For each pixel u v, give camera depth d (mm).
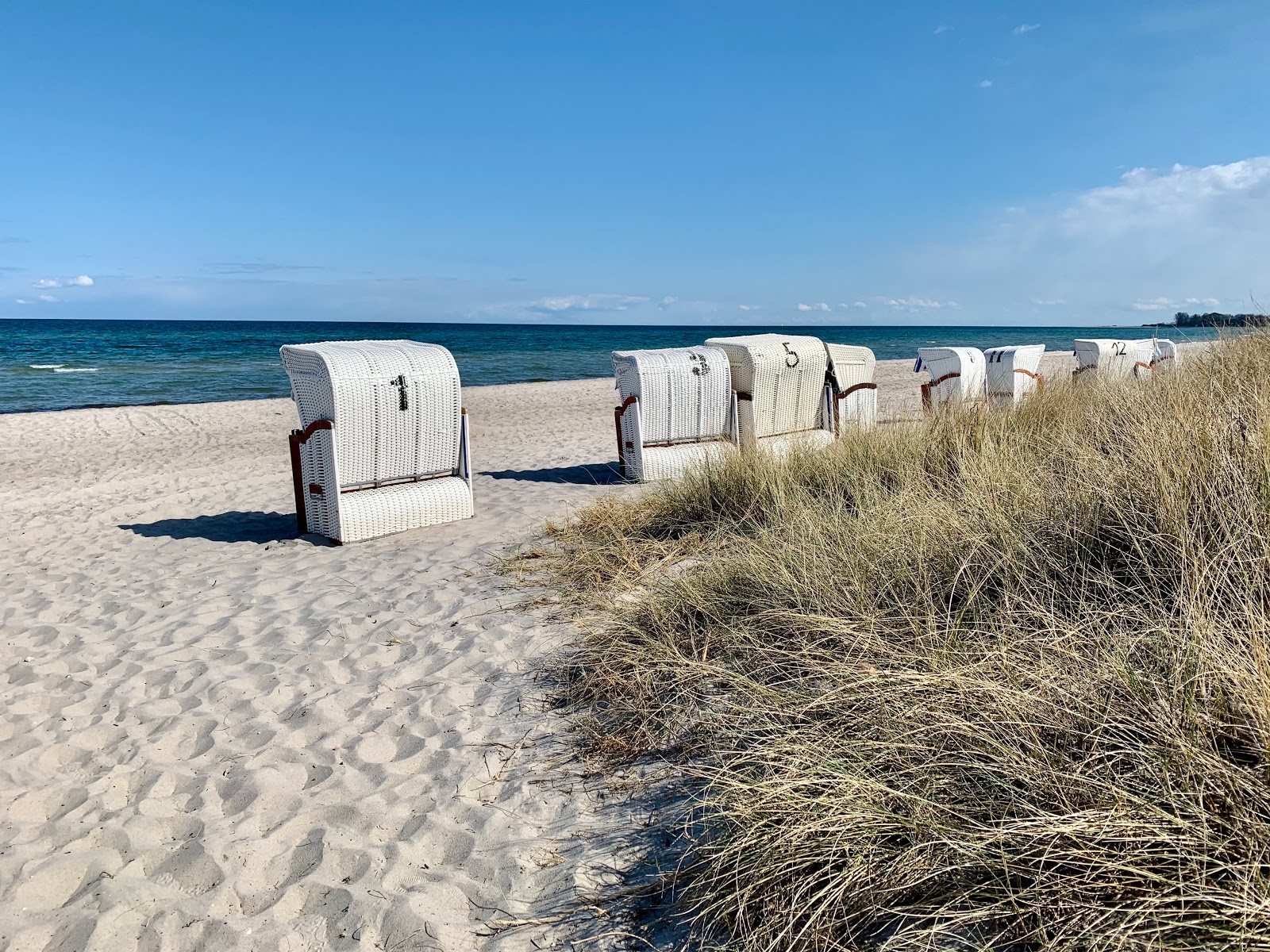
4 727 3730
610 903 2367
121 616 5141
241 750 3422
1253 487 2979
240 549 6676
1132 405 4703
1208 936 1720
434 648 4355
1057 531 3402
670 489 6254
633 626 3949
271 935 2348
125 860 2715
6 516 8625
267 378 28297
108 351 43688
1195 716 2092
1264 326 5742
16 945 2330
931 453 5449
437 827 2824
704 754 2996
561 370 34062
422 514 6848
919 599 3314
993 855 2037
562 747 3270
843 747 2549
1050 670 2516
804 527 4254
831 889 2076
